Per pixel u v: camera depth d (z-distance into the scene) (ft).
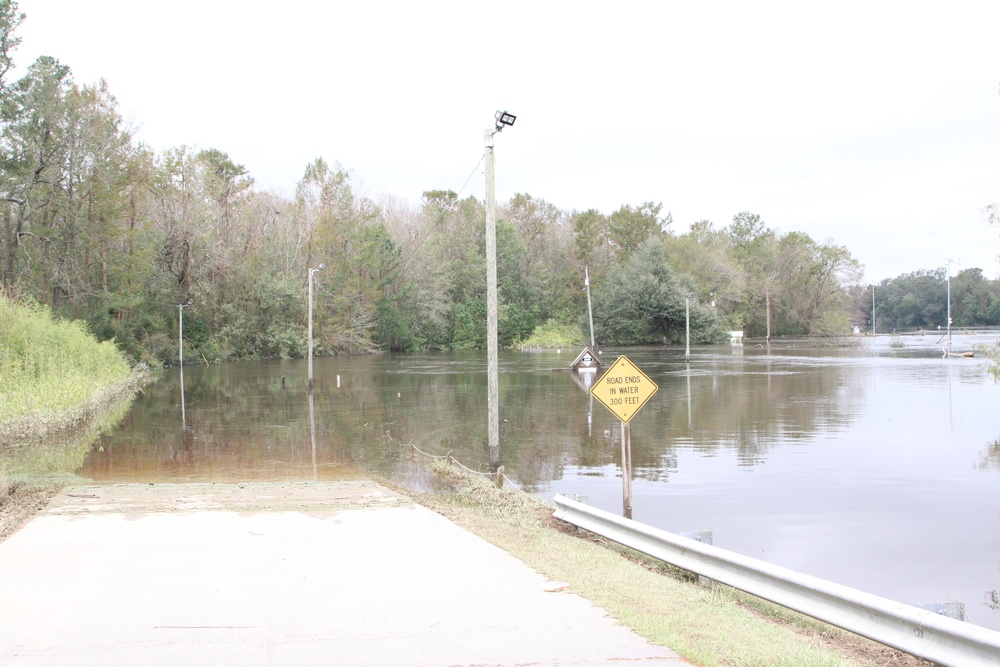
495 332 53.01
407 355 254.27
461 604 21.71
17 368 89.92
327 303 254.88
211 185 226.99
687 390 112.78
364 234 270.87
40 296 153.17
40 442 67.56
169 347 198.90
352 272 266.57
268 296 234.79
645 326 296.30
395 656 17.48
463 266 318.24
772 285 366.63
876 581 31.50
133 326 177.68
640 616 20.59
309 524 33.12
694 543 25.35
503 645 18.29
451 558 27.25
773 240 401.08
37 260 152.35
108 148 161.68
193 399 108.88
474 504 40.40
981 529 38.96
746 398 101.91
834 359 193.88
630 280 293.23
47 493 41.42
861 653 19.65
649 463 57.26
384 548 28.71
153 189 193.88
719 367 163.94
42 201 150.00
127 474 51.49
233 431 75.31
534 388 123.24
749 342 324.19
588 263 345.10
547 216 366.43
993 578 31.94
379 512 35.91
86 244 158.20
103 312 164.86
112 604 21.40
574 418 83.61
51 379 89.56
